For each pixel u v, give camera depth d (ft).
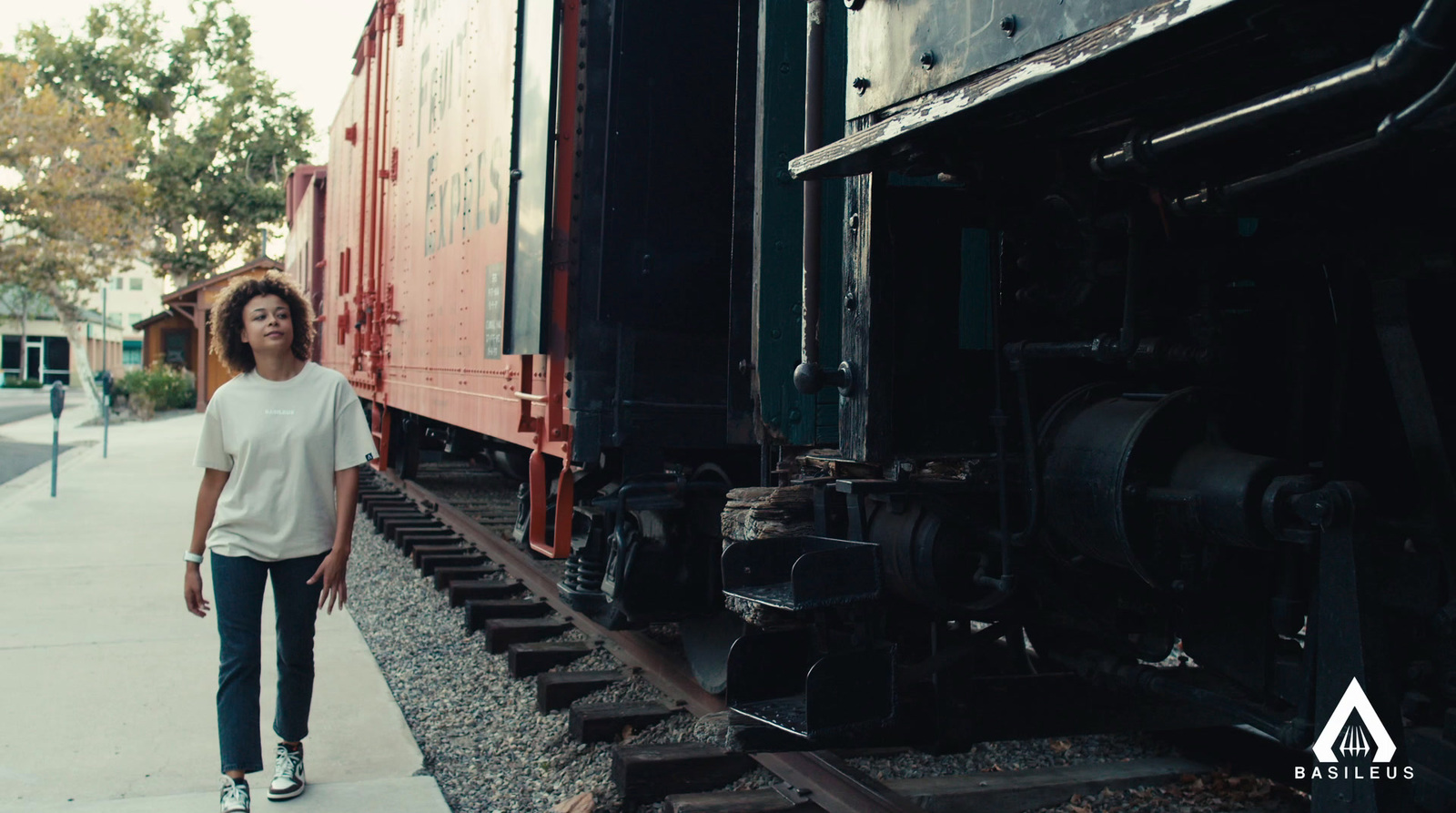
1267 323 8.74
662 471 14.58
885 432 9.32
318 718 13.96
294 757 11.35
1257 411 8.43
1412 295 7.47
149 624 18.95
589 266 14.24
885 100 8.27
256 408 10.78
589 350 14.19
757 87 11.29
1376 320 7.07
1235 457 7.63
